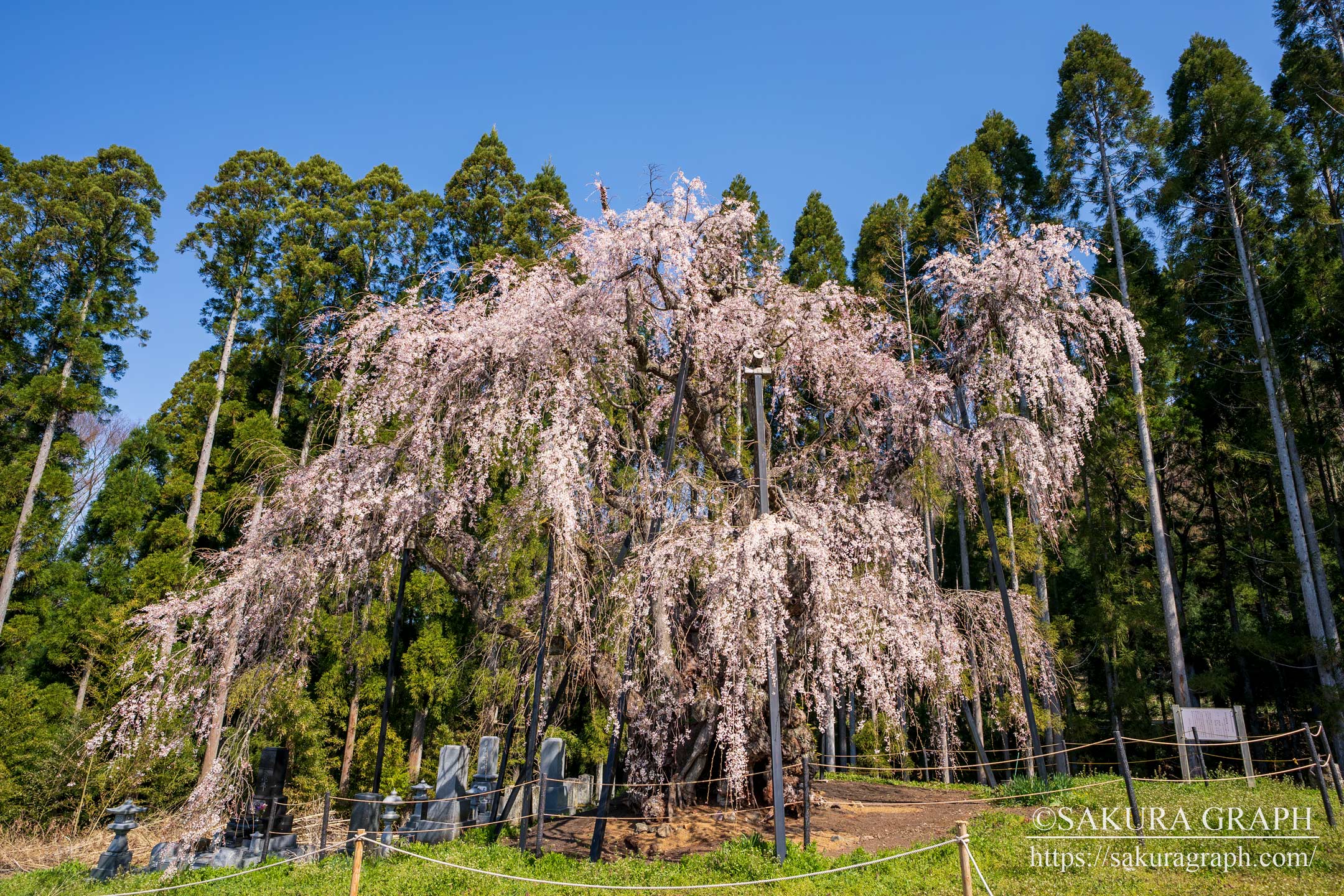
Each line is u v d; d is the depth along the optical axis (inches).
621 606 384.8
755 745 409.7
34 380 852.0
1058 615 745.0
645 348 438.0
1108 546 735.7
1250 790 397.1
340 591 414.6
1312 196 713.0
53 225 912.9
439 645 757.9
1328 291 693.3
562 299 398.3
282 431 929.5
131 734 390.6
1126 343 466.3
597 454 408.2
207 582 425.1
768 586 323.0
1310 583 647.1
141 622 413.1
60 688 757.9
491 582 460.1
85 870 409.7
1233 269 778.2
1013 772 551.8
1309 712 775.7
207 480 869.2
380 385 406.0
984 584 873.5
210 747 595.2
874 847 340.8
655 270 406.6
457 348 398.6
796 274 974.4
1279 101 784.3
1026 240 446.6
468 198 1015.6
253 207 970.7
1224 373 823.1
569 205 1027.3
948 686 416.8
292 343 919.7
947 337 483.5
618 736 343.0
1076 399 417.7
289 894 306.8
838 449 451.2
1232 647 838.5
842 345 458.6
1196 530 950.4
